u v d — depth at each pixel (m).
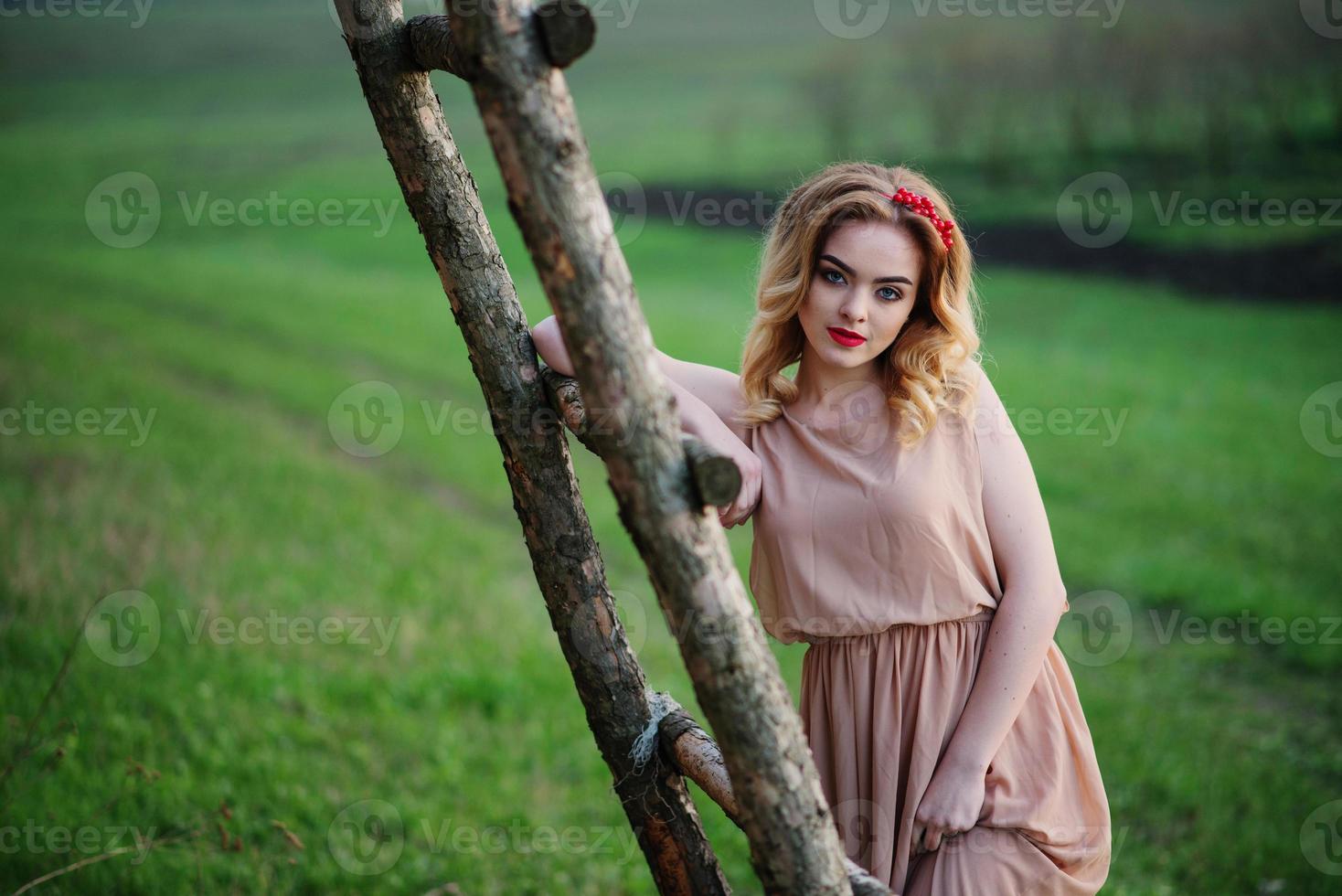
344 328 16.75
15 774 4.54
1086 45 24.00
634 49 37.62
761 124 28.80
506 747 5.42
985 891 2.14
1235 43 22.05
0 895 3.82
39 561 7.36
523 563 8.38
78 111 38.31
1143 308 15.73
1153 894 4.09
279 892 4.07
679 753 2.22
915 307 2.26
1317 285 15.74
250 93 39.78
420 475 10.65
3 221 25.98
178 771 4.87
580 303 1.67
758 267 2.43
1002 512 2.23
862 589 2.21
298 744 5.32
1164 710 5.83
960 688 2.23
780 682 1.76
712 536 1.72
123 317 17.47
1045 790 2.23
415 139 2.16
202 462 10.35
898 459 2.19
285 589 7.36
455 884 4.12
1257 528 8.38
